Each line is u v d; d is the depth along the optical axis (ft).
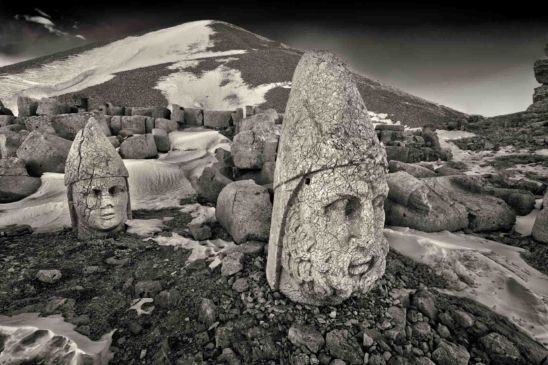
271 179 21.49
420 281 10.00
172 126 41.16
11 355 6.93
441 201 14.11
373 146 8.40
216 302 9.31
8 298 9.70
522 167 24.27
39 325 8.07
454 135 41.55
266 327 8.14
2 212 18.25
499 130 40.09
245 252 11.78
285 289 9.07
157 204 21.39
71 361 6.88
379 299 8.89
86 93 90.48
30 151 24.48
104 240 14.07
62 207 18.31
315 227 8.11
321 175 8.00
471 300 9.14
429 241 11.55
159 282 10.43
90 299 9.91
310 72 9.04
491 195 16.38
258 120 29.25
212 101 97.19
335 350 7.34
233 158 25.04
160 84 103.30
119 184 15.10
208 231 14.60
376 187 8.50
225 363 7.35
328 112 8.25
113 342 8.14
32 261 12.17
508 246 12.42
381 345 7.50
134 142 30.99
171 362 7.44
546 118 39.81
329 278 8.20
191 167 29.45
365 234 8.25
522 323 8.18
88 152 14.34
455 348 7.37
